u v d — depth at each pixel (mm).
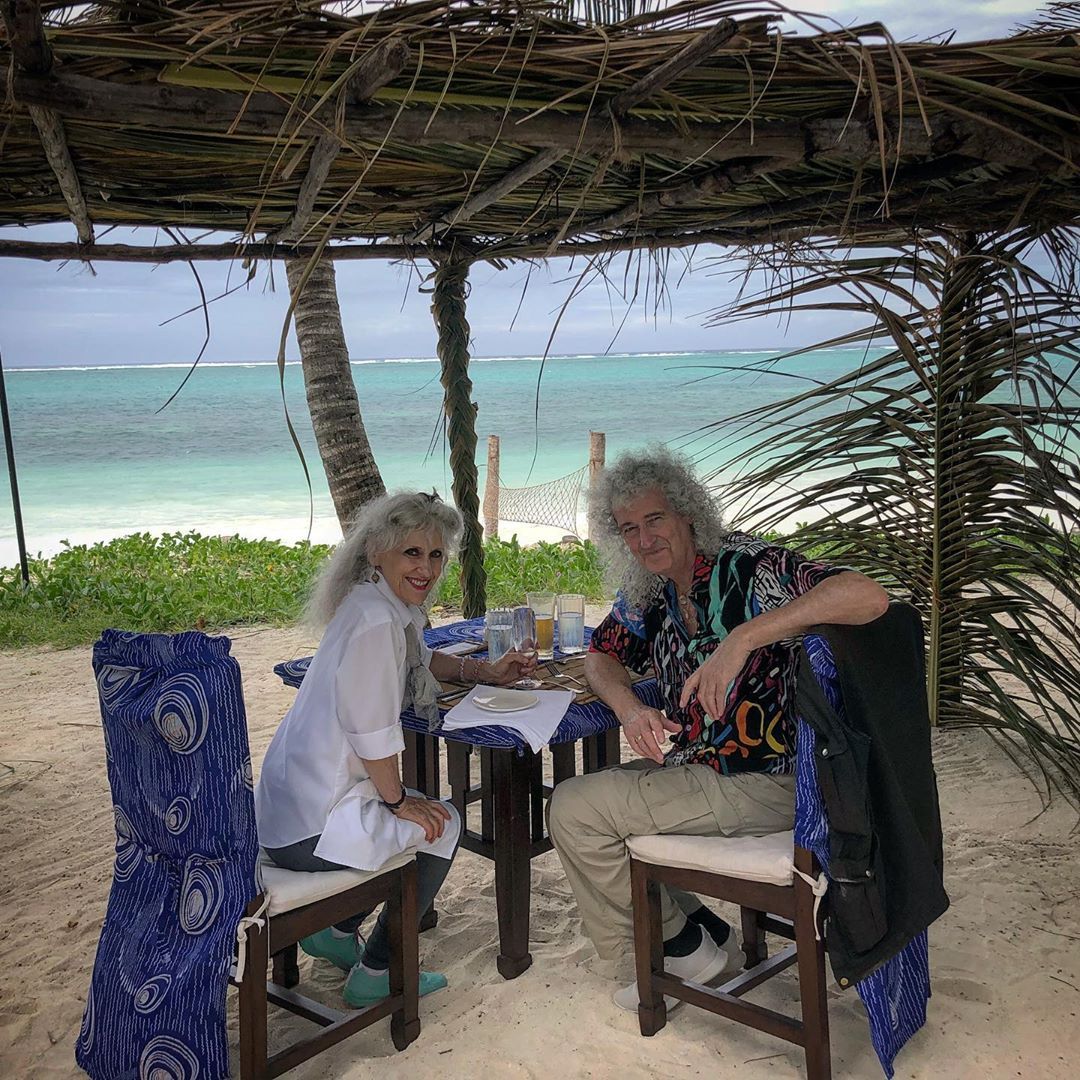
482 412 42562
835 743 2432
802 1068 2713
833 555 5348
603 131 2578
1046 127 2719
